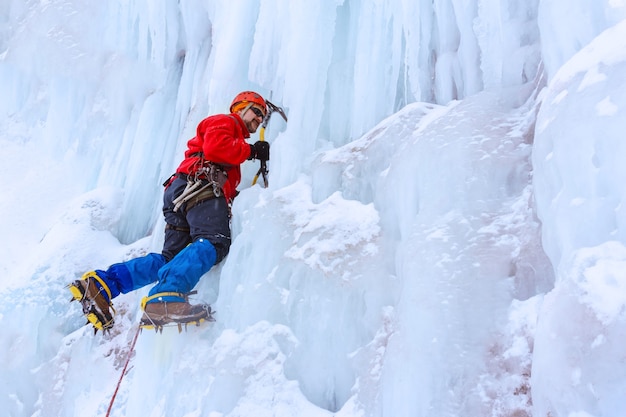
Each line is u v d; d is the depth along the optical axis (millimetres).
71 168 5387
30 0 5863
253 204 2906
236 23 3492
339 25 3379
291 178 3027
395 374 1927
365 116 3076
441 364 1845
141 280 2988
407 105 2875
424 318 1935
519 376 1727
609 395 1299
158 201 4180
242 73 3562
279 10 3266
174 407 2562
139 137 4367
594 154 1537
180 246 3080
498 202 2109
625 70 1537
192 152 3135
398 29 3020
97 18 5199
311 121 3113
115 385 3100
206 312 2688
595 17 1894
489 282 1925
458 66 2916
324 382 2320
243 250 2775
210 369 2506
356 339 2326
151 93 4656
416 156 2371
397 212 2447
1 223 5047
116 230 4176
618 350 1308
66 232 4074
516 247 1955
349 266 2410
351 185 2756
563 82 1714
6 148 5789
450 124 2371
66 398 3238
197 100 3926
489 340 1831
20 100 5934
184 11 4332
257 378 2379
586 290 1414
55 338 3559
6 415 3414
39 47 5547
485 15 2637
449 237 2074
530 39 2523
